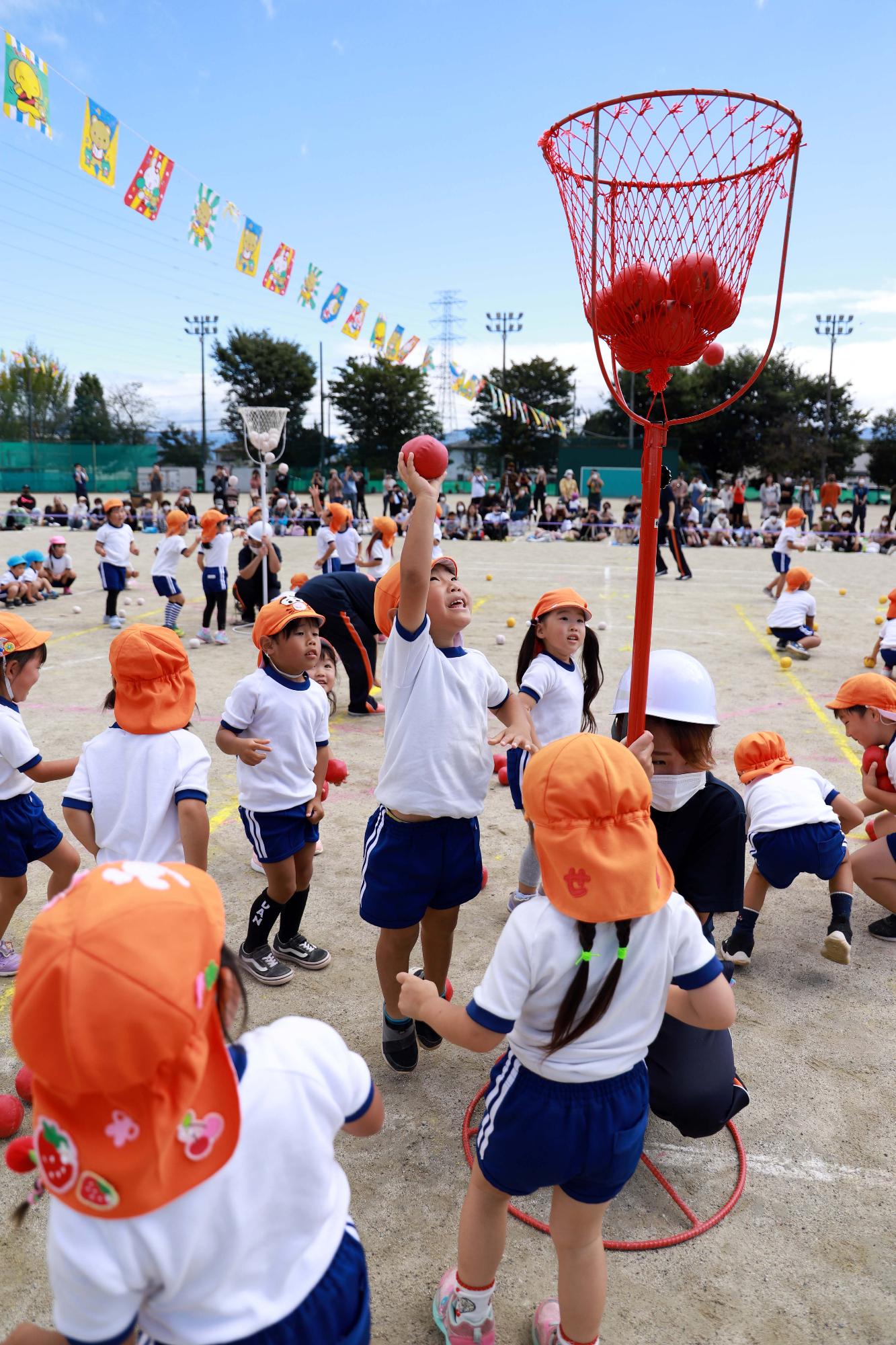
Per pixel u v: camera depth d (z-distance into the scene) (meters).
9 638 3.29
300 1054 1.38
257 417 10.38
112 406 75.69
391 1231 2.51
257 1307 1.30
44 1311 2.24
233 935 4.11
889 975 3.85
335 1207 1.42
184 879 1.22
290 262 9.84
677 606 13.38
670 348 2.47
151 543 23.64
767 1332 2.21
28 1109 3.00
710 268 2.43
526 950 1.74
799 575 9.84
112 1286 1.15
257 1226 1.29
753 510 42.38
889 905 4.04
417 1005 1.93
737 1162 2.79
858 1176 2.74
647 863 1.70
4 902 3.55
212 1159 1.20
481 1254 2.02
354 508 27.84
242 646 10.30
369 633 7.62
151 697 2.77
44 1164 1.16
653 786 2.68
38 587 13.45
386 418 62.34
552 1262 2.41
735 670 9.24
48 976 1.07
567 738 1.76
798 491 35.03
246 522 25.59
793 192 2.45
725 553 22.19
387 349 12.28
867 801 4.15
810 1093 3.10
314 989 3.68
